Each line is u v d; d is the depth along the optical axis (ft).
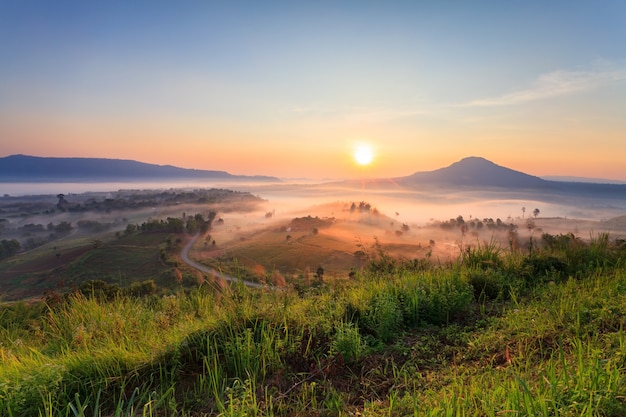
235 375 11.32
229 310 14.47
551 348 11.94
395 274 22.06
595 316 13.23
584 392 8.02
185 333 12.84
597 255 23.24
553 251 24.62
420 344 13.66
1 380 10.00
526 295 18.72
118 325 14.79
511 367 10.44
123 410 9.84
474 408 8.49
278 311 14.52
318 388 10.89
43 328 17.30
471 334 14.02
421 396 9.80
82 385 10.43
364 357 12.62
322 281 21.07
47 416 8.54
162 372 11.30
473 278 19.79
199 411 9.79
